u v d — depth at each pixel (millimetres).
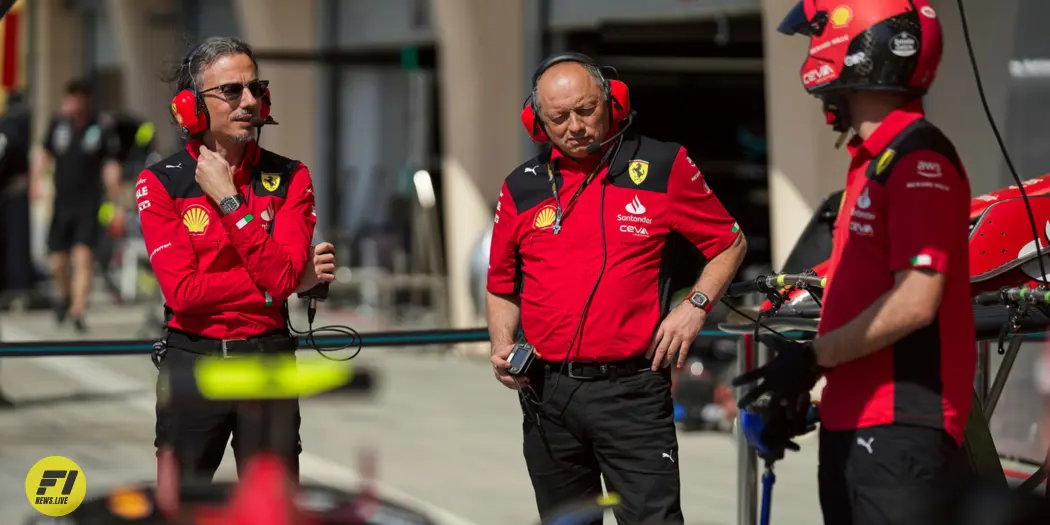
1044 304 13367
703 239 13594
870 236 10922
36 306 49156
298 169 14070
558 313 13352
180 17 73500
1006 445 20906
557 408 13570
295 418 13148
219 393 12492
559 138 13227
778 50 27938
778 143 28234
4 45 34000
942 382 10828
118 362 36500
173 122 14172
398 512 8477
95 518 8766
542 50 40625
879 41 10797
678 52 46406
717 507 21188
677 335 13242
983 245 15016
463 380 35188
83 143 42906
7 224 48531
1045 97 23297
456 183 39938
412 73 51344
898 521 10664
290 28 52906
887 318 10508
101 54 88750
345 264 50844
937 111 24969
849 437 11008
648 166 13383
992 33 24094
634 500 13281
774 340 11266
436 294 43562
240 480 8547
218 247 13453
